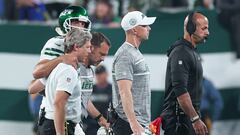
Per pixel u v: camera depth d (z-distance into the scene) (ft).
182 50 68.39
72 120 62.28
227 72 97.40
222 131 97.60
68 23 64.44
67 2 101.14
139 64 65.72
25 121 97.25
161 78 95.66
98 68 93.76
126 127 66.44
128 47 65.92
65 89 59.98
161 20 95.40
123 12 101.86
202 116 96.43
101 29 95.04
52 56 63.31
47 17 99.50
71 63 60.80
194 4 100.94
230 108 97.76
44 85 64.69
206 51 97.09
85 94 66.69
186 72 68.08
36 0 99.91
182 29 95.35
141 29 66.03
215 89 96.94
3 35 96.53
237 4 96.68
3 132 97.71
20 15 98.73
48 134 62.23
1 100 97.35
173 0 100.17
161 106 95.71
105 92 94.27
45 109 62.49
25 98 97.09
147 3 100.01
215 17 96.94
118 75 65.21
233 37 97.09
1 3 98.27
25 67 96.84
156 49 95.50
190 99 68.08
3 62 96.84
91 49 65.57
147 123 66.44
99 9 99.30
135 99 65.87
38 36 96.22
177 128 69.31
